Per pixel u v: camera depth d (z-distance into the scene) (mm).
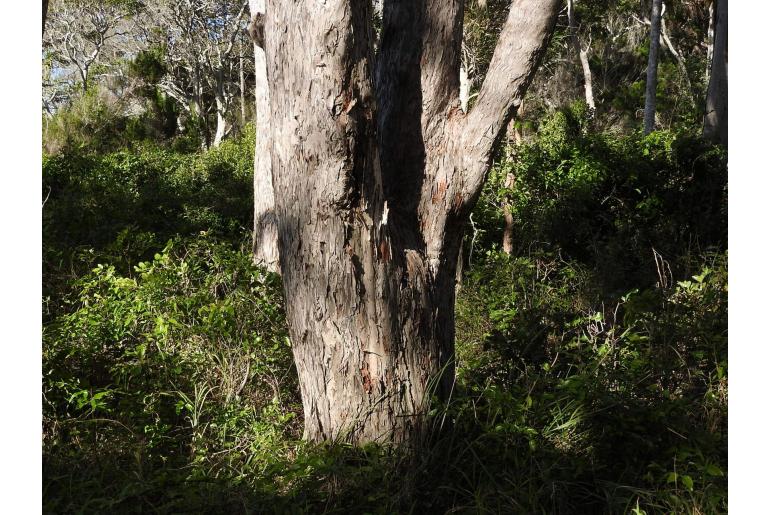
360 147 3279
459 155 3699
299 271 3447
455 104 3773
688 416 3467
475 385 3973
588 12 25062
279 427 3830
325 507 3018
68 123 24641
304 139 3266
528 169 7879
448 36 3723
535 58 3570
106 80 29172
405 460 3338
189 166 14539
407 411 3537
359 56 3189
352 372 3451
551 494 2982
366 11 3234
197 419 3807
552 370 3975
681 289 4605
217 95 29922
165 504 3010
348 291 3395
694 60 25031
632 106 24297
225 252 5586
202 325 4430
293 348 3652
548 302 5680
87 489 3182
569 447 3344
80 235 7391
